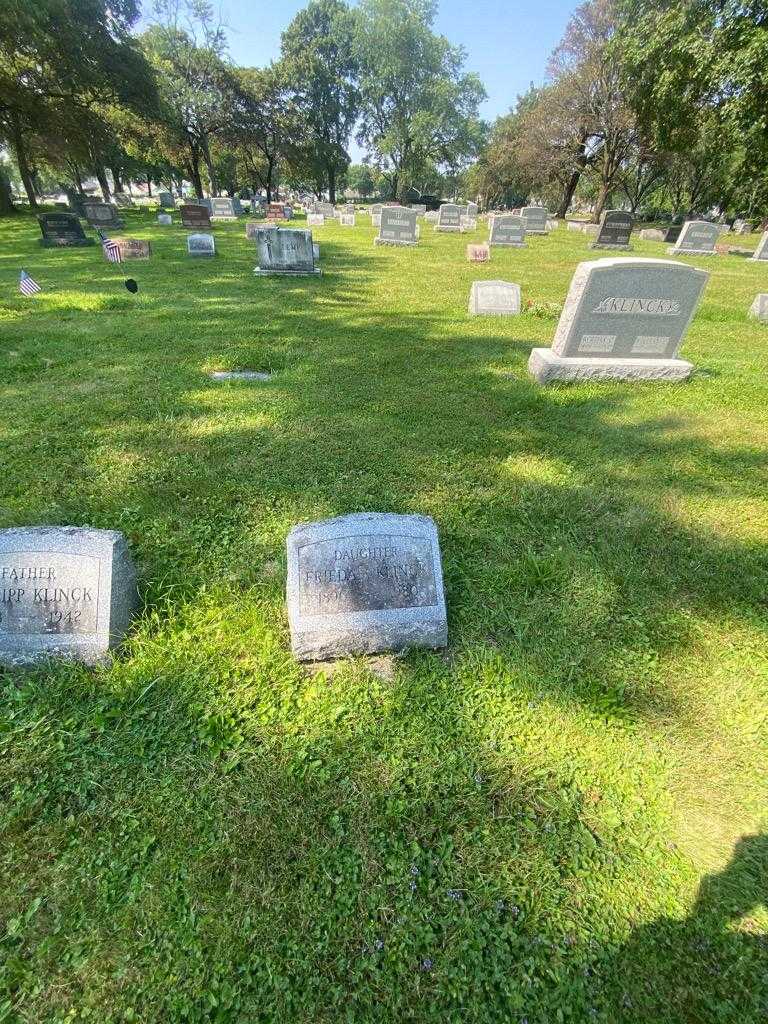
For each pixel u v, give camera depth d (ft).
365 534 8.48
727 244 86.07
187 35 134.62
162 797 6.61
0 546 8.10
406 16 156.15
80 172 185.26
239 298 33.73
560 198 181.27
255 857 6.05
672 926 5.58
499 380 20.22
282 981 5.12
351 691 7.95
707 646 8.83
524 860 6.07
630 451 15.10
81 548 8.16
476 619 9.20
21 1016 4.90
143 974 5.16
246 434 15.55
